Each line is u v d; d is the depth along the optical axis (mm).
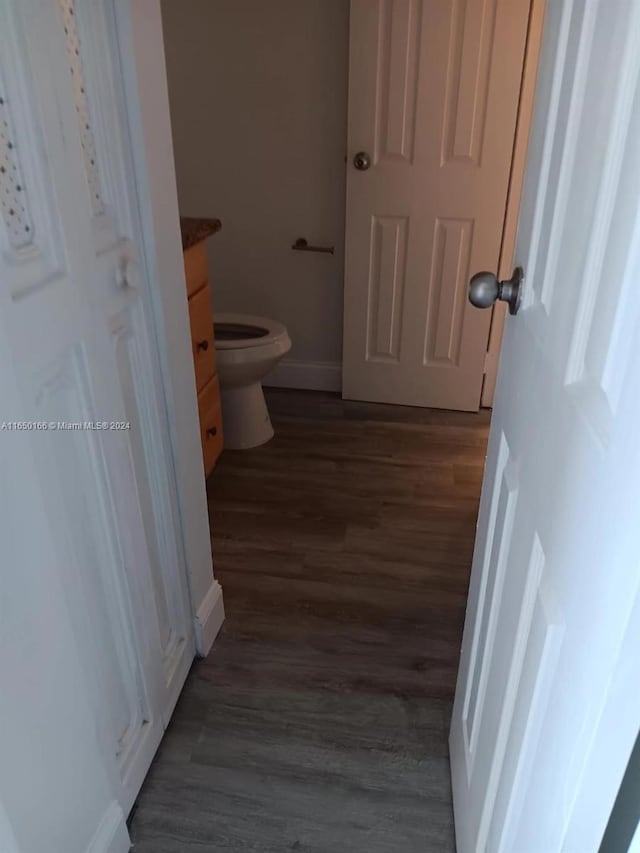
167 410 1313
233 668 1582
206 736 1417
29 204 819
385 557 1961
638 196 499
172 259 1243
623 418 498
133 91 1048
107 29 990
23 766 857
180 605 1485
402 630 1698
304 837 1232
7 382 753
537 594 731
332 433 2658
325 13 2398
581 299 628
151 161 1119
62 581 936
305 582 1858
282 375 3051
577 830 573
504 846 851
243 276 2908
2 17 737
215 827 1246
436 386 2807
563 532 644
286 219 2766
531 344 824
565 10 735
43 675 884
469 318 2639
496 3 2139
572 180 682
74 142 890
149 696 1315
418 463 2451
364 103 2359
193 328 2008
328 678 1559
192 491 1465
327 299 2879
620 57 552
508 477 915
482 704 1058
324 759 1372
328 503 2213
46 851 932
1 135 758
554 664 659
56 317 871
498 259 2531
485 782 989
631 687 473
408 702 1499
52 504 907
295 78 2516
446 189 2438
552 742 658
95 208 1011
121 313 1110
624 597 485
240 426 2508
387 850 1215
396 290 2656
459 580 1875
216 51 2521
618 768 492
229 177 2732
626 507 484
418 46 2240
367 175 2475
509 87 2242
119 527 1123
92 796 1062
